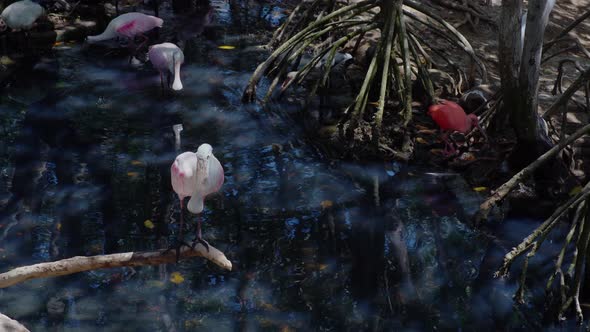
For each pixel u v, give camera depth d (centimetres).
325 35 902
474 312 477
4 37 835
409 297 486
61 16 908
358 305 477
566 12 979
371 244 538
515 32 609
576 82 614
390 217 573
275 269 508
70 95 743
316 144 680
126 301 477
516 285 507
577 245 485
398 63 808
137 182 600
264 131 695
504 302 489
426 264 519
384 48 733
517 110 621
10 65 800
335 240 540
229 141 673
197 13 962
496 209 592
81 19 911
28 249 517
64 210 562
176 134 676
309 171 633
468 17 938
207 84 779
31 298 479
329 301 480
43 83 766
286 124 714
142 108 722
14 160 627
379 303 479
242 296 482
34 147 647
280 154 658
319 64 842
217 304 475
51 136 666
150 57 753
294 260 517
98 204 570
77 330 449
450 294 491
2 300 476
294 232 546
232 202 580
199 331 450
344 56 820
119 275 504
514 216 585
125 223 548
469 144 687
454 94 780
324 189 606
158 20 848
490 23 943
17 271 400
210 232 542
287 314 466
